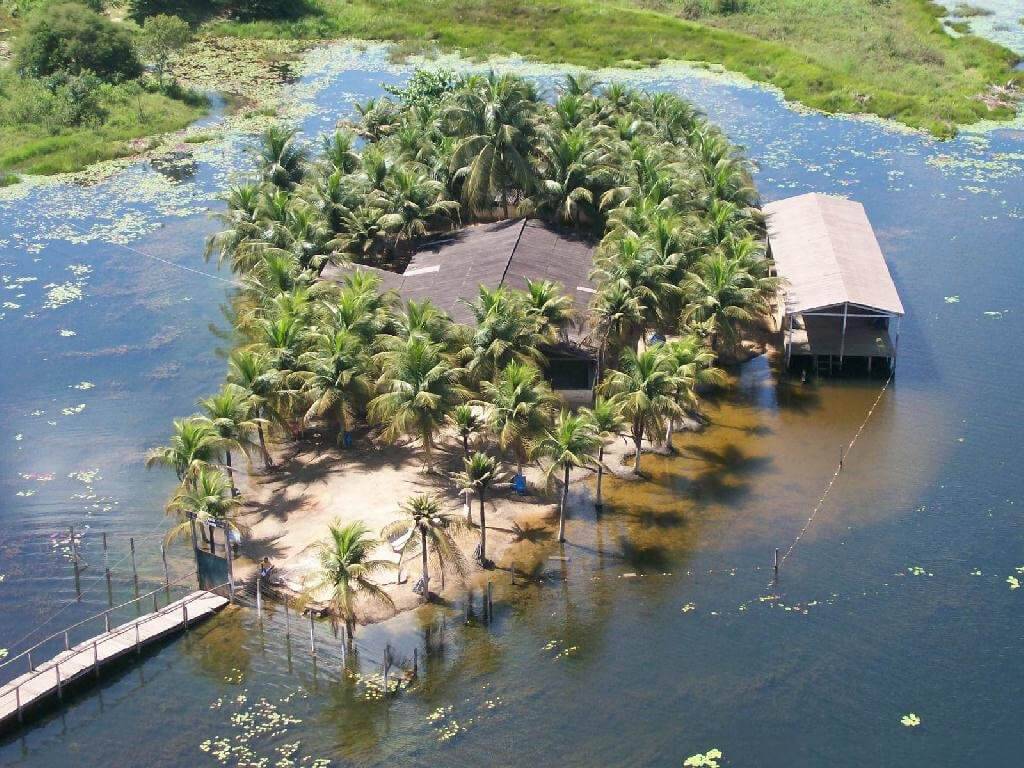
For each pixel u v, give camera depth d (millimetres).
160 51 135125
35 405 72438
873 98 131375
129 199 106250
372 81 141375
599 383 70125
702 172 87125
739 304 72000
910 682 50062
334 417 65250
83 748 46969
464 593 55406
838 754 46312
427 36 156875
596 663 51156
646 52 148500
